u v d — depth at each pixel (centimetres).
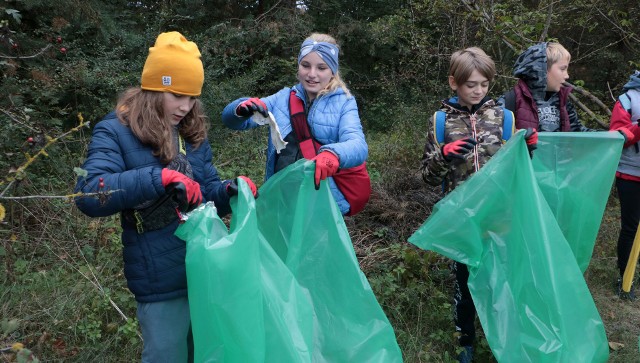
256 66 852
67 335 308
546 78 333
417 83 774
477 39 676
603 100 733
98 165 202
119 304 338
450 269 387
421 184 504
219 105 718
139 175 197
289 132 284
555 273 256
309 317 226
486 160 294
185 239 202
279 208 248
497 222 271
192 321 200
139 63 691
